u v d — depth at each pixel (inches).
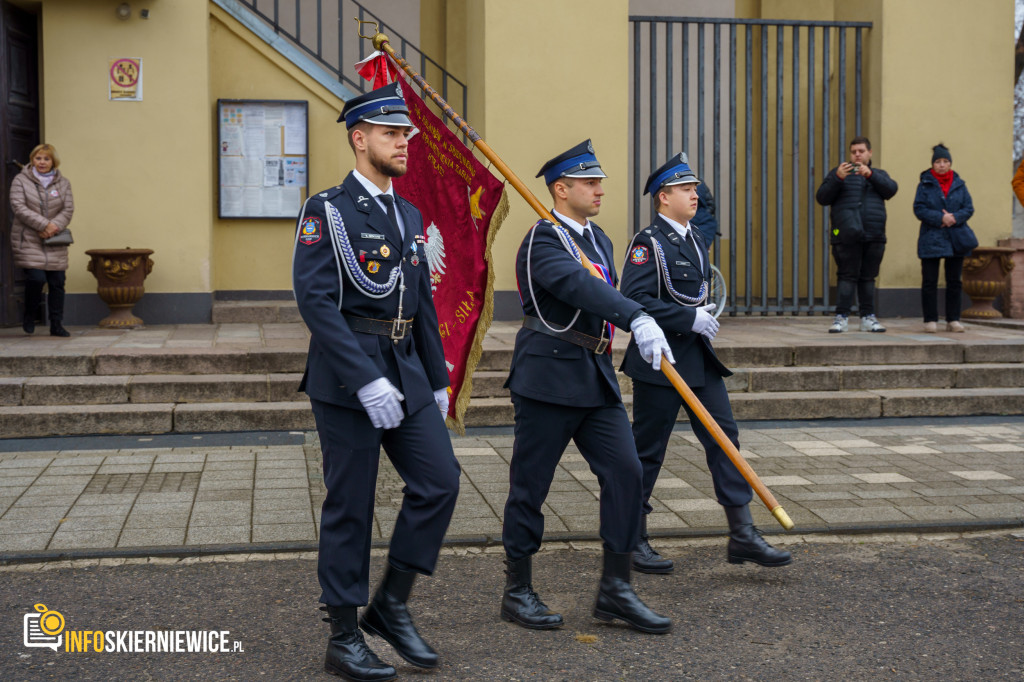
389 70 178.1
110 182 397.7
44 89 393.4
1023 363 335.9
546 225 151.9
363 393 126.7
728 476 172.4
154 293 399.5
